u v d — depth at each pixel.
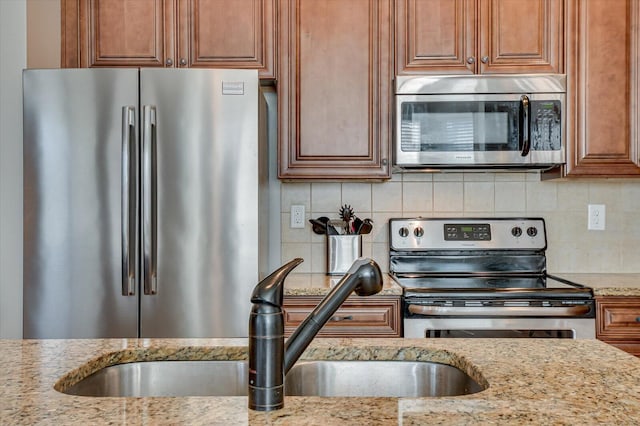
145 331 1.99
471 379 0.94
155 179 1.99
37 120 2.02
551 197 2.63
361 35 2.33
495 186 2.63
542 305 2.01
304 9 2.32
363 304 2.05
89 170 2.01
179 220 2.00
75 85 2.01
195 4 2.31
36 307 2.00
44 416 0.67
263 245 2.30
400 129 2.29
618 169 2.29
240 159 2.03
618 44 2.29
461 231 2.56
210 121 2.02
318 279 2.33
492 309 2.00
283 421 0.65
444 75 2.30
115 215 2.01
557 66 2.31
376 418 0.66
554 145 2.28
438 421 0.65
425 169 2.48
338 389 1.07
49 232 2.01
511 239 2.55
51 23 2.32
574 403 0.72
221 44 2.31
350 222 2.49
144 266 1.97
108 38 2.30
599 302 2.04
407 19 2.33
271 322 0.70
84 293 2.00
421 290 2.04
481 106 2.28
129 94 2.01
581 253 2.62
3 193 2.15
